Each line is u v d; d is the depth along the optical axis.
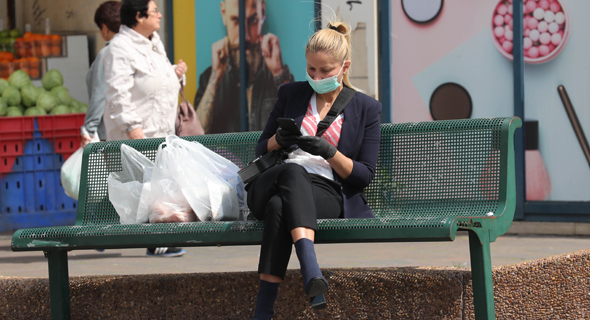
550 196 25.23
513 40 25.30
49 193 31.59
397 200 13.10
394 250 21.88
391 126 13.23
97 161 14.93
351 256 20.77
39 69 35.44
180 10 31.64
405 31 27.06
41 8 36.50
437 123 12.88
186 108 22.03
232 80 30.61
